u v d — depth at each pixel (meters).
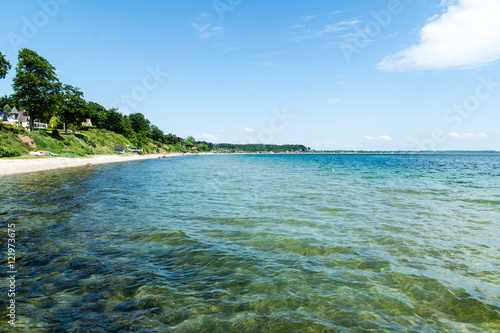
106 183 26.77
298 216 13.62
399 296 6.17
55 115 97.69
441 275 7.24
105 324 5.00
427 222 12.60
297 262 8.00
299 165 72.44
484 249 9.18
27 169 37.31
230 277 6.98
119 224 11.91
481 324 5.21
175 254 8.53
